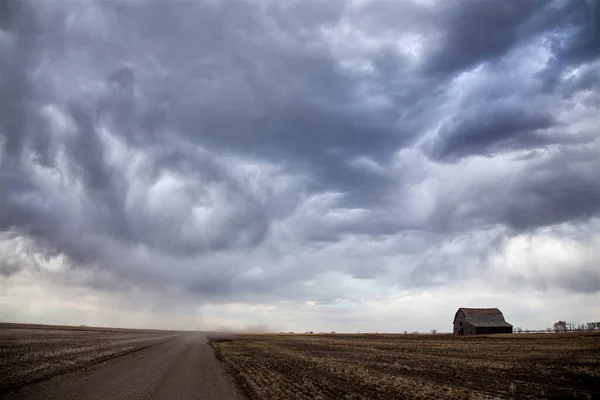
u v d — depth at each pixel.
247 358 51.22
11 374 28.58
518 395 26.67
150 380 28.64
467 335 131.50
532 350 64.94
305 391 26.19
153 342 87.94
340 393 25.97
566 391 28.25
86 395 22.25
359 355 59.66
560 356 53.94
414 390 27.80
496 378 34.62
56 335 98.12
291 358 52.66
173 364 40.91
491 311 138.75
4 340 66.44
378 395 25.64
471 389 28.83
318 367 41.50
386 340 115.25
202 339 118.50
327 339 124.81
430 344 89.56
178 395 23.28
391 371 39.38
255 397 23.55
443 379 33.94
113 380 27.95
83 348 56.50
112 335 119.81
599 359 48.50
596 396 26.41
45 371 30.80
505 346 76.44
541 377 35.09
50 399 21.05
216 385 27.58
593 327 182.88
